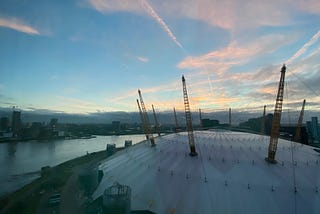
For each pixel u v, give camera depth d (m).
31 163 195.38
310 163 62.97
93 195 69.69
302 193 49.84
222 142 76.06
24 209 76.31
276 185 51.97
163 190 55.81
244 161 61.97
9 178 143.75
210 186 53.38
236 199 48.91
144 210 52.47
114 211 47.94
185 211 48.62
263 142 76.44
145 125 113.00
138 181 63.03
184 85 73.31
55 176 118.25
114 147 156.50
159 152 76.94
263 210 46.09
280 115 61.81
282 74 65.50
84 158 180.00
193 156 67.38
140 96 115.31
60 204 76.00
